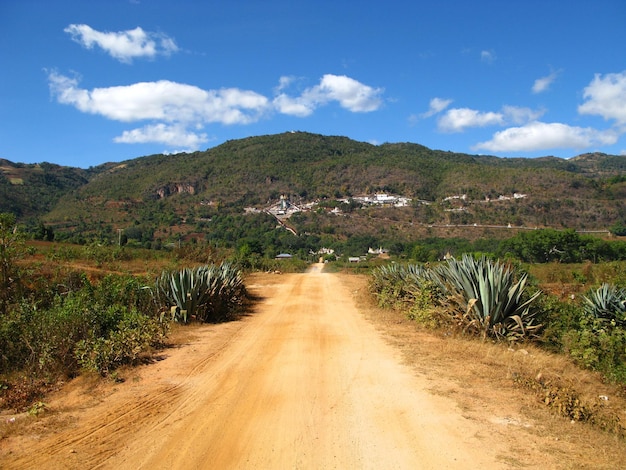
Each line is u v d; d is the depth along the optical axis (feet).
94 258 62.34
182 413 17.24
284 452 13.85
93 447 14.35
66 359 23.18
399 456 13.48
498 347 27.25
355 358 25.27
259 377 21.77
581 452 13.56
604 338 25.44
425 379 21.04
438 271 35.99
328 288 68.39
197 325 36.32
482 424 15.74
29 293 33.17
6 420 16.83
